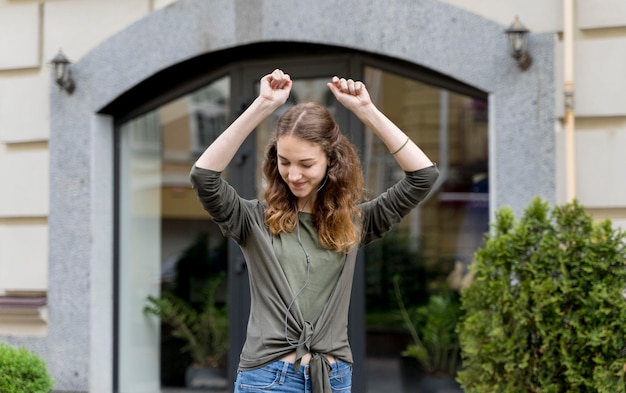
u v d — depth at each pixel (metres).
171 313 6.75
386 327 6.14
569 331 4.70
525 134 5.55
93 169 6.60
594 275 4.68
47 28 6.76
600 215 5.46
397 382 6.10
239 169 6.39
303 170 3.29
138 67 6.48
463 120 5.95
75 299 6.59
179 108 6.69
